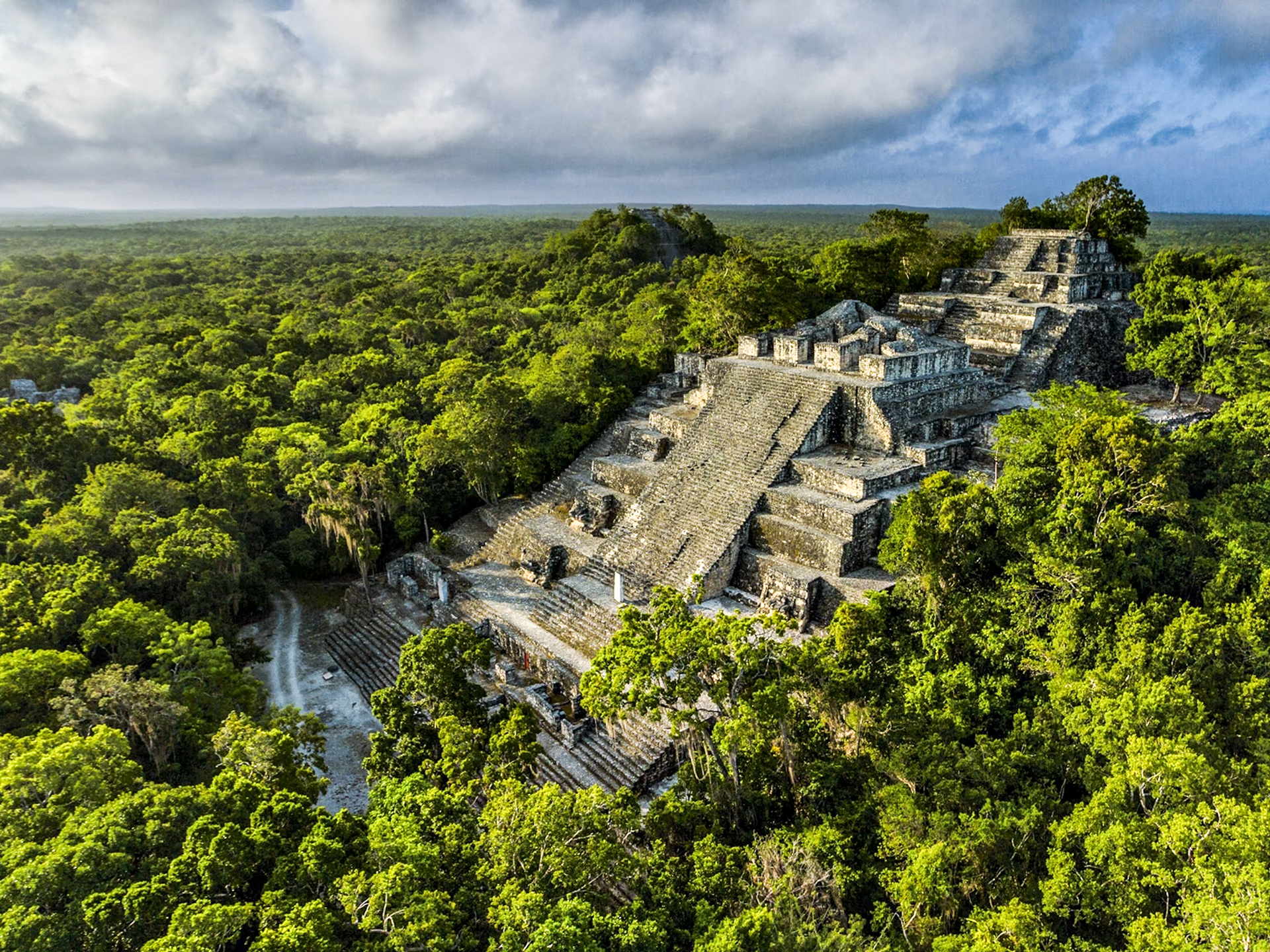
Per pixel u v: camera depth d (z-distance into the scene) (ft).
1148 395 134.10
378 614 123.65
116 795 64.34
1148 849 55.47
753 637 92.38
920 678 74.95
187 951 43.14
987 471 107.55
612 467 131.03
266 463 144.56
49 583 92.99
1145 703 62.08
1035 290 146.82
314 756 80.18
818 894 60.54
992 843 58.95
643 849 71.67
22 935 46.62
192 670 86.53
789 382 121.29
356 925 49.29
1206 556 82.58
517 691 98.12
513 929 48.55
